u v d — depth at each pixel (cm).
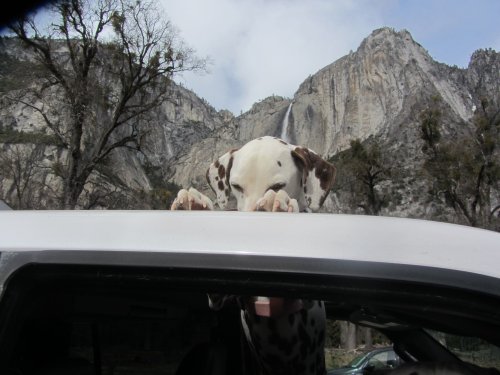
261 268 160
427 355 221
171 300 202
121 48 2825
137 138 2969
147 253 166
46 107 3058
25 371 172
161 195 2934
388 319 236
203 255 163
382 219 175
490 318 154
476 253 161
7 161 2897
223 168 389
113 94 2980
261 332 274
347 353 280
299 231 167
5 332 164
